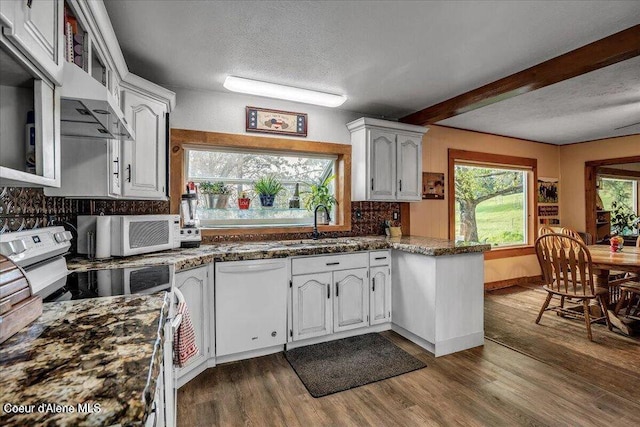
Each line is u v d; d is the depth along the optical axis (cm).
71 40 139
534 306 398
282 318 266
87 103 122
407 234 403
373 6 183
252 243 309
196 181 320
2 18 73
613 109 370
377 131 351
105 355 69
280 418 188
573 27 204
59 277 149
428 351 273
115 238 212
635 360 257
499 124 433
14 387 56
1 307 78
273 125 330
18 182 94
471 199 488
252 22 197
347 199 368
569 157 553
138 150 232
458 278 274
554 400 204
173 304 128
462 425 181
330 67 259
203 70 262
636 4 181
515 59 247
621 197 659
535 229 530
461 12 188
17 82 101
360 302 300
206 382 225
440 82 289
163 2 177
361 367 245
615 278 403
